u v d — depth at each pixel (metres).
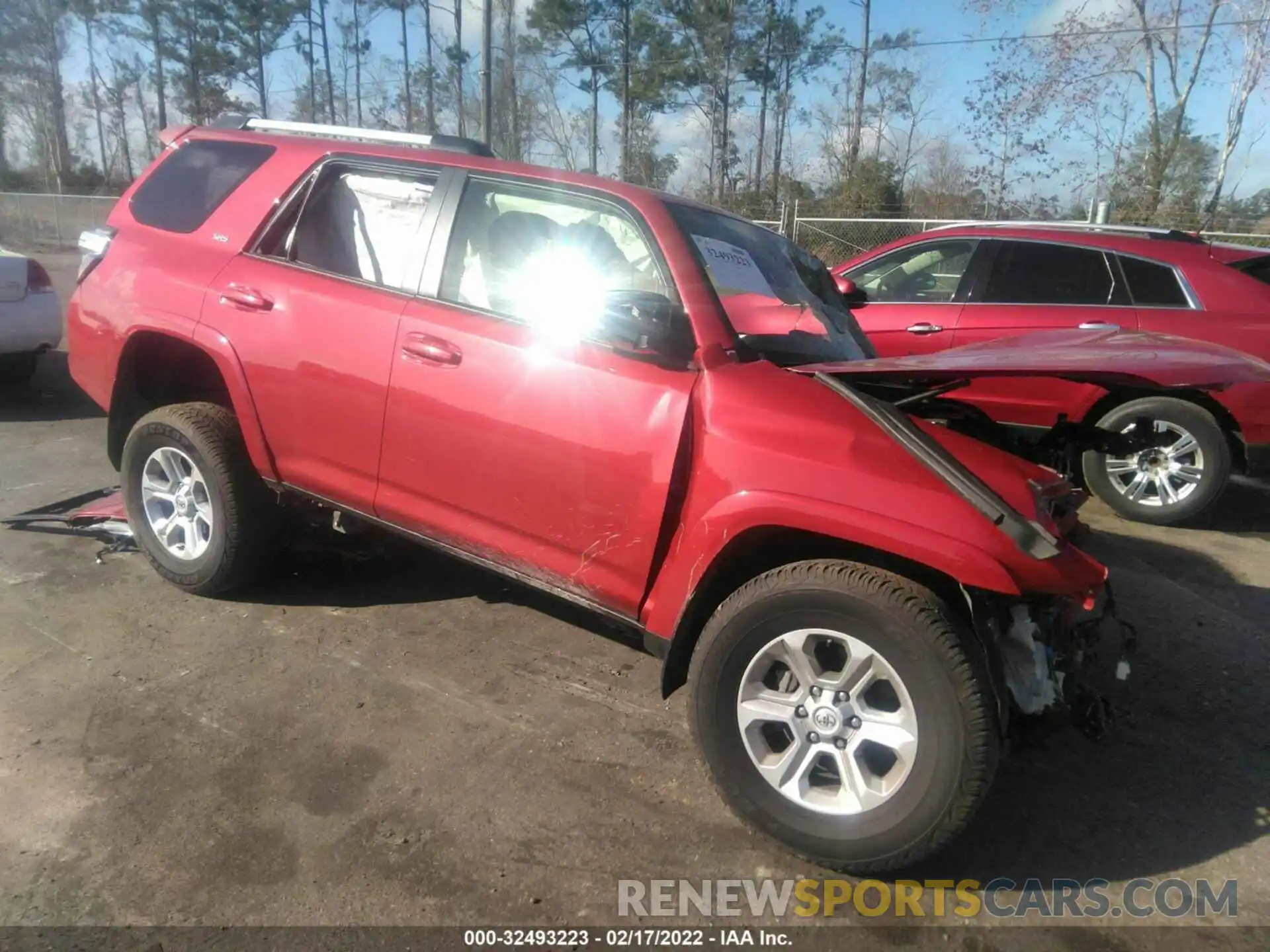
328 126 4.17
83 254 4.41
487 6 14.92
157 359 4.25
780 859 2.80
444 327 3.37
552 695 3.61
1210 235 13.27
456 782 3.06
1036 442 3.36
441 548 3.56
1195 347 3.11
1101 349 3.03
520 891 2.62
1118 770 3.35
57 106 46.62
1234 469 6.02
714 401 2.90
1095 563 2.68
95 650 3.75
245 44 43.56
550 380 3.13
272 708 3.41
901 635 2.52
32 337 7.54
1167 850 2.92
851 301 4.51
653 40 31.75
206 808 2.86
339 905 2.52
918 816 2.53
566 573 3.21
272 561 4.27
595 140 33.59
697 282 3.11
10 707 3.33
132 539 4.71
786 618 2.68
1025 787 3.23
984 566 2.50
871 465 2.67
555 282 3.33
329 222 3.90
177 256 4.06
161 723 3.28
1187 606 4.81
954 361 2.83
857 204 22.58
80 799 2.87
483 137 15.21
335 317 3.59
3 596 4.17
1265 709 3.81
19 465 6.06
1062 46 18.95
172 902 2.50
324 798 2.94
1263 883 2.78
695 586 2.88
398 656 3.84
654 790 3.08
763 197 25.14
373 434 3.53
